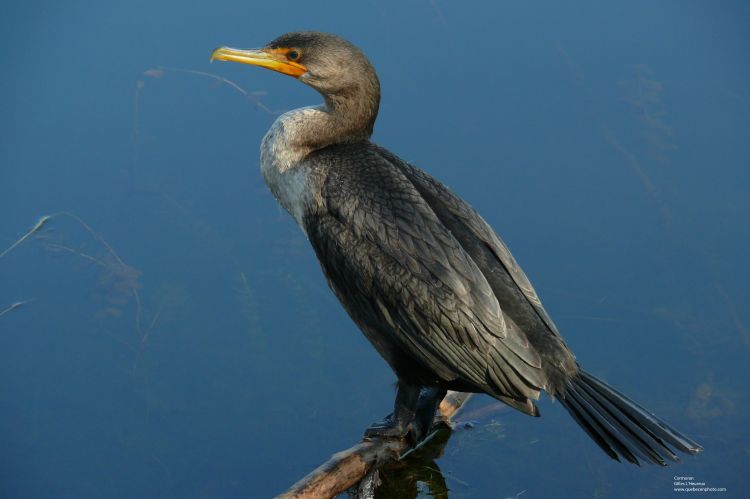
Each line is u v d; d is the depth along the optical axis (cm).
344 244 997
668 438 923
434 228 973
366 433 1050
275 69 1111
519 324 961
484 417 1207
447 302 944
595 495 1094
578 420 937
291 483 1114
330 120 1091
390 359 1035
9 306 1341
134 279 1378
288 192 1085
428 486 1113
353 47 1087
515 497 1096
